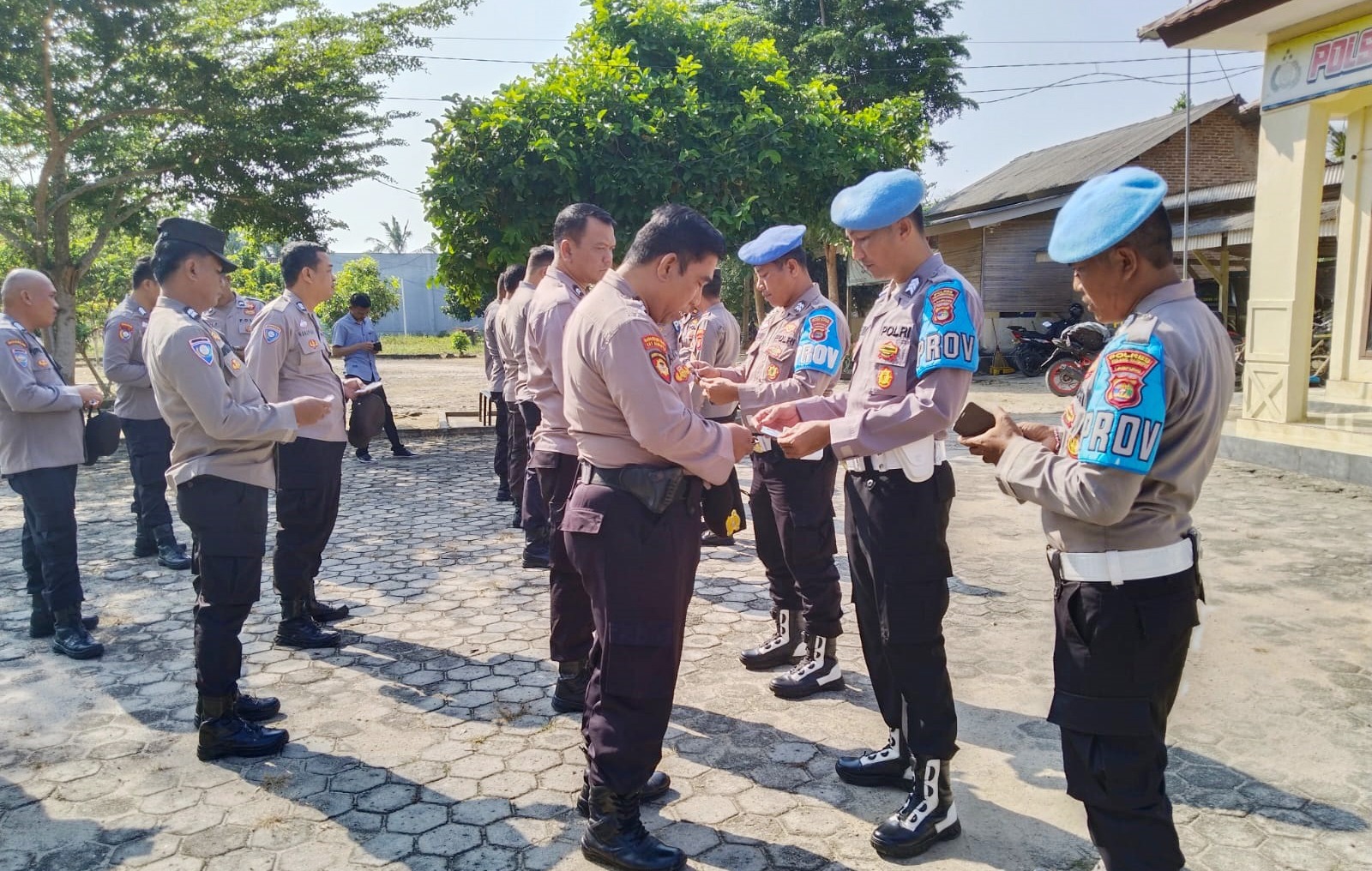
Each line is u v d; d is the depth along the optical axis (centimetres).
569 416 251
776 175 1033
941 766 250
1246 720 320
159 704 349
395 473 873
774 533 367
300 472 394
